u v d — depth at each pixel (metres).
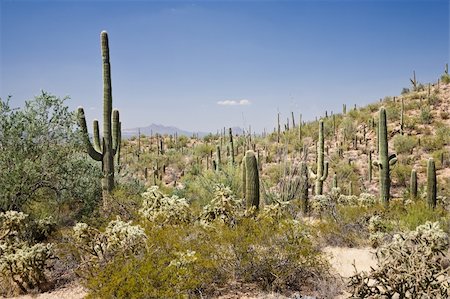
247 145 29.14
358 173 23.69
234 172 14.71
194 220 8.23
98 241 6.42
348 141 29.02
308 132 32.34
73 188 9.84
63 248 7.02
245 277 6.41
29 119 9.25
